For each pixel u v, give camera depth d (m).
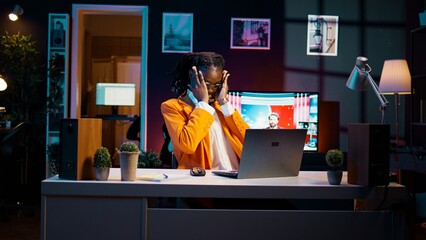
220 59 2.24
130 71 8.67
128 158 1.71
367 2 5.82
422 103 4.89
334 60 5.81
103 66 8.62
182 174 1.96
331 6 5.80
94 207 1.69
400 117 5.79
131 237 1.69
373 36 5.82
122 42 8.62
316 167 4.54
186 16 5.72
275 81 5.77
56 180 1.71
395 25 5.83
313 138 5.44
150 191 1.67
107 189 1.68
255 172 1.85
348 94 5.81
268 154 1.84
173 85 2.34
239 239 1.70
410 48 5.29
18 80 5.35
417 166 4.11
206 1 5.73
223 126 2.30
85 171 1.74
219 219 1.69
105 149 1.74
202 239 1.69
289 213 1.70
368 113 5.82
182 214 1.69
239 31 5.74
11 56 5.38
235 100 5.44
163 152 4.86
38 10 5.68
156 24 5.72
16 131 4.52
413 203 2.23
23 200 5.23
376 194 1.71
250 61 5.76
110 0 5.71
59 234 1.69
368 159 1.69
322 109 5.79
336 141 5.79
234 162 2.30
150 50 5.71
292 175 1.96
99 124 1.83
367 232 1.72
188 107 2.19
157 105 5.72
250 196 1.68
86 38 8.50
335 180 1.73
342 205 1.97
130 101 6.74
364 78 3.21
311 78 5.79
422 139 5.37
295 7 5.77
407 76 4.84
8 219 4.51
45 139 5.64
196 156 2.20
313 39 5.79
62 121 1.73
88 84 8.45
